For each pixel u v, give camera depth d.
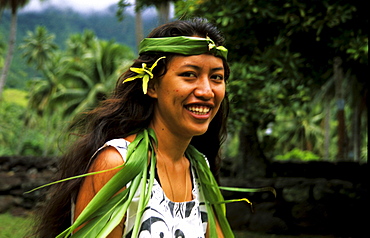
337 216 6.59
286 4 5.35
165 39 1.51
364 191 6.52
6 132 38.62
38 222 1.68
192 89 1.50
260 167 7.44
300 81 6.71
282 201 6.80
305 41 6.08
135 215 1.49
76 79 29.52
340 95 15.57
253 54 6.09
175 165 1.66
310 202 6.69
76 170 1.59
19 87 68.69
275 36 5.96
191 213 1.63
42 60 49.62
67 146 1.70
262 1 5.48
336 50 5.99
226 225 1.79
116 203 1.46
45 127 40.44
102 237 1.37
